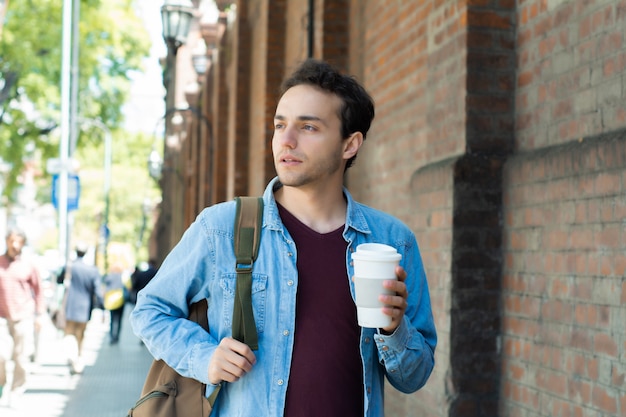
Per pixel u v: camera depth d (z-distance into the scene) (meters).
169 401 2.51
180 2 12.26
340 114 2.55
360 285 2.31
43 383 11.86
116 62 33.62
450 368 5.05
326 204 2.60
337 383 2.44
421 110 6.39
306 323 2.45
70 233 19.88
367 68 8.18
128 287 21.56
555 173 4.41
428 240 5.52
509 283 4.96
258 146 13.55
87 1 30.06
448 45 5.44
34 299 10.16
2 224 54.78
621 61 3.97
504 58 5.15
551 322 4.44
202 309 2.60
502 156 5.11
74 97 23.14
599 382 3.94
